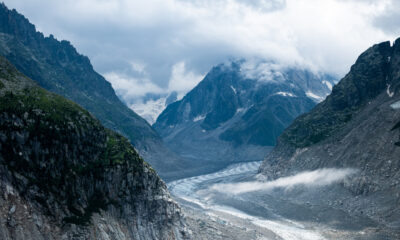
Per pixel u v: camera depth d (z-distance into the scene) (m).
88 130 141.50
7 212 103.56
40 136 123.06
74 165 130.25
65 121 134.38
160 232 143.88
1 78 137.50
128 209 137.38
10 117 119.12
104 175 136.00
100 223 124.00
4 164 110.12
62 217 116.44
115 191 137.38
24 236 103.81
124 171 141.12
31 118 124.62
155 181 151.88
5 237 99.62
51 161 123.25
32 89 141.25
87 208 125.75
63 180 124.00
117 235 126.62
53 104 137.88
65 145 129.38
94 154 139.12
